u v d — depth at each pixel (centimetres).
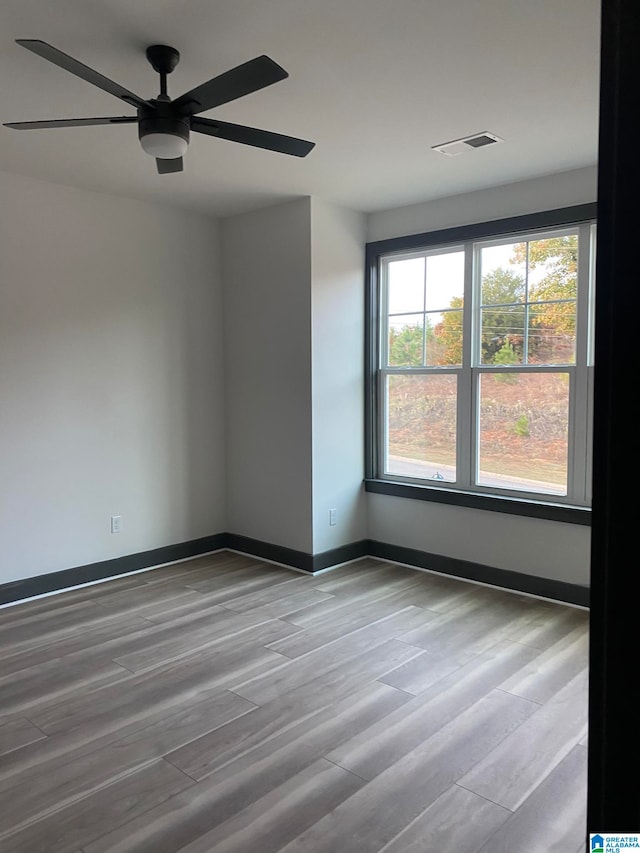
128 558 449
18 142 326
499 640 339
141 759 237
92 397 425
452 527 443
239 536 502
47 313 401
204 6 209
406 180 393
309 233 434
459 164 364
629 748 55
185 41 231
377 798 215
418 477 467
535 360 404
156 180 394
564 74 257
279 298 457
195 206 457
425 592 414
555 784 222
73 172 378
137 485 453
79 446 420
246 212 472
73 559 421
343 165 365
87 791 219
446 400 447
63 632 350
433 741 247
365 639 341
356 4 208
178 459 477
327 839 196
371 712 269
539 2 207
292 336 451
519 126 310
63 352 410
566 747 244
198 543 493
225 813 208
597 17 216
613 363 54
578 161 360
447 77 259
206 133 246
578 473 386
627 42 52
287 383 457
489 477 430
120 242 434
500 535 419
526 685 291
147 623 363
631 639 54
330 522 464
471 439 434
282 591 416
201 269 482
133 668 308
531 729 256
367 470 487
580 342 381
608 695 56
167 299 463
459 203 425
